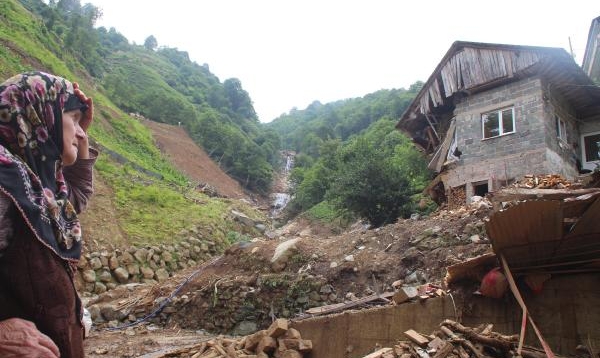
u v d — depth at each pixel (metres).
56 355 1.35
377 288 10.48
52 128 1.58
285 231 27.78
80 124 1.83
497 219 4.28
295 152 77.81
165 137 44.56
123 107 47.53
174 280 14.53
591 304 4.40
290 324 6.55
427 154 20.64
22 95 1.47
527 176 13.15
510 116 15.68
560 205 4.02
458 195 16.27
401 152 28.80
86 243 15.41
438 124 19.05
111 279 15.09
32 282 1.36
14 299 1.36
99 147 24.09
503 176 15.13
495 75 15.88
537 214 4.14
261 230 25.86
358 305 8.15
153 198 21.25
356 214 18.91
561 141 15.70
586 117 18.27
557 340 4.48
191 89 80.81
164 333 11.95
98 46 69.25
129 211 19.41
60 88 1.64
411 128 20.27
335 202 20.03
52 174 1.56
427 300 5.41
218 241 20.98
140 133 36.09
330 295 11.00
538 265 4.66
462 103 16.97
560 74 15.34
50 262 1.40
